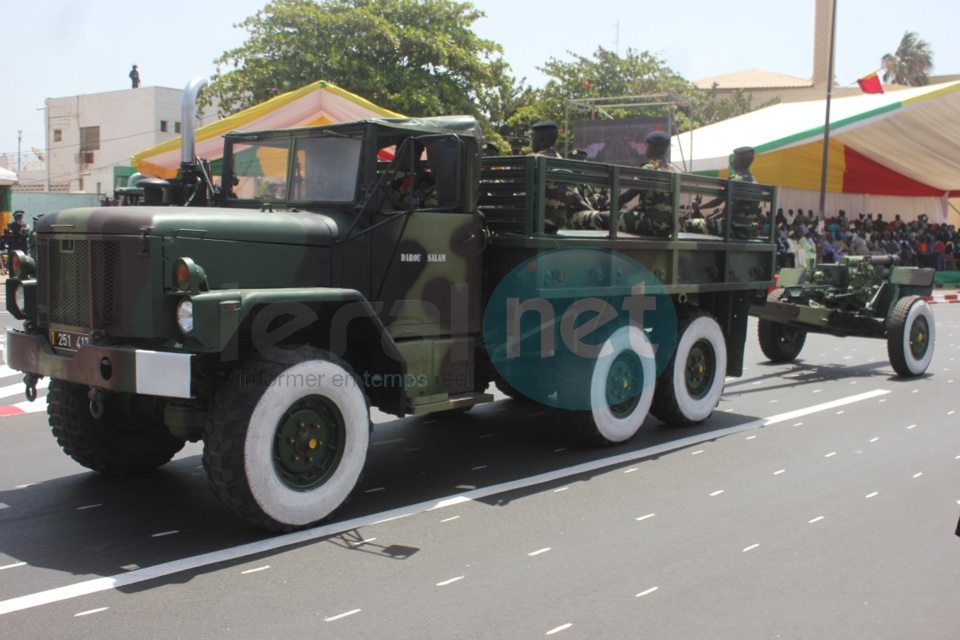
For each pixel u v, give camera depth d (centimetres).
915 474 625
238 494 456
